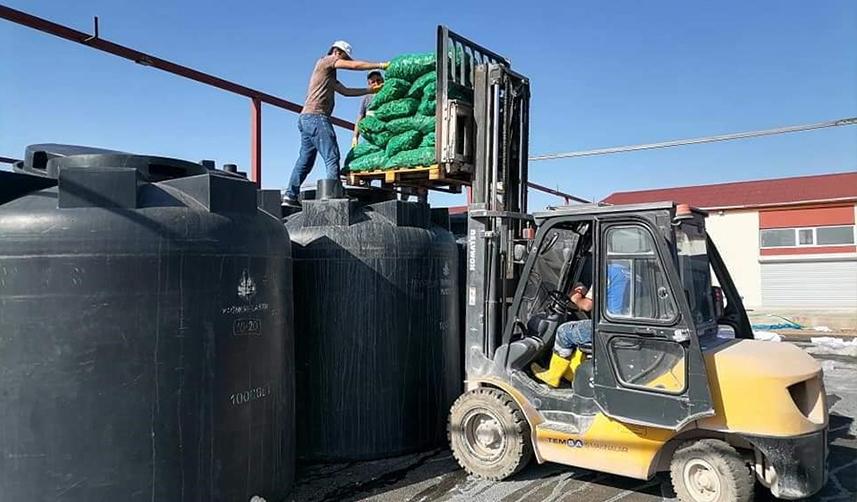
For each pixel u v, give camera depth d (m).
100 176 3.52
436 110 5.63
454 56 5.72
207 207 3.87
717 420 4.15
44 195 3.60
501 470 4.93
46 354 3.38
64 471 3.39
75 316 3.40
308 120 6.27
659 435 4.34
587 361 4.69
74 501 3.40
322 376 5.38
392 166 5.96
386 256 5.44
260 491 4.11
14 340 3.37
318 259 5.38
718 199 23.48
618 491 4.75
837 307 20.28
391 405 5.46
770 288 21.31
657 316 4.26
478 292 5.25
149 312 3.53
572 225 4.86
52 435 3.38
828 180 23.31
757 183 24.95
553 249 5.52
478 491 4.78
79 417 3.40
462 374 6.27
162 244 3.57
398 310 5.49
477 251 5.29
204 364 3.71
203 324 3.71
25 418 3.36
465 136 5.72
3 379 3.37
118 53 5.30
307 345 5.40
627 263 4.40
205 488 3.72
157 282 3.55
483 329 5.22
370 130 6.10
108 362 3.44
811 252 20.70
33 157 4.43
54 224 3.41
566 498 4.64
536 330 5.30
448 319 5.91
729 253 22.00
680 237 4.53
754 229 21.61
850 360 10.68
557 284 5.57
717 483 4.14
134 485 3.49
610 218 4.46
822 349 12.06
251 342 4.00
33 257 3.38
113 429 3.45
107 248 3.44
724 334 4.92
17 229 3.40
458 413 5.15
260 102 6.77
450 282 5.96
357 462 5.40
